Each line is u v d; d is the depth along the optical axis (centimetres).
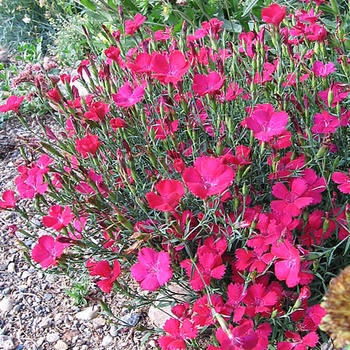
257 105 31
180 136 33
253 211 28
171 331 25
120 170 29
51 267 32
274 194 26
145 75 31
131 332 32
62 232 30
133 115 32
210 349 24
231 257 29
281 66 31
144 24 47
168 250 26
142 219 30
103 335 32
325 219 26
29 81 36
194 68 34
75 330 33
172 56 29
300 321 27
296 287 29
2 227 41
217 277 26
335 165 28
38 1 71
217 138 29
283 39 33
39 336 33
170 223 25
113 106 34
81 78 37
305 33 34
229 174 23
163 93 33
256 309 24
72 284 35
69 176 32
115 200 29
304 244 27
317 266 25
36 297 35
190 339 28
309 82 35
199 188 23
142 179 33
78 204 30
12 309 35
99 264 27
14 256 39
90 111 30
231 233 27
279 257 24
